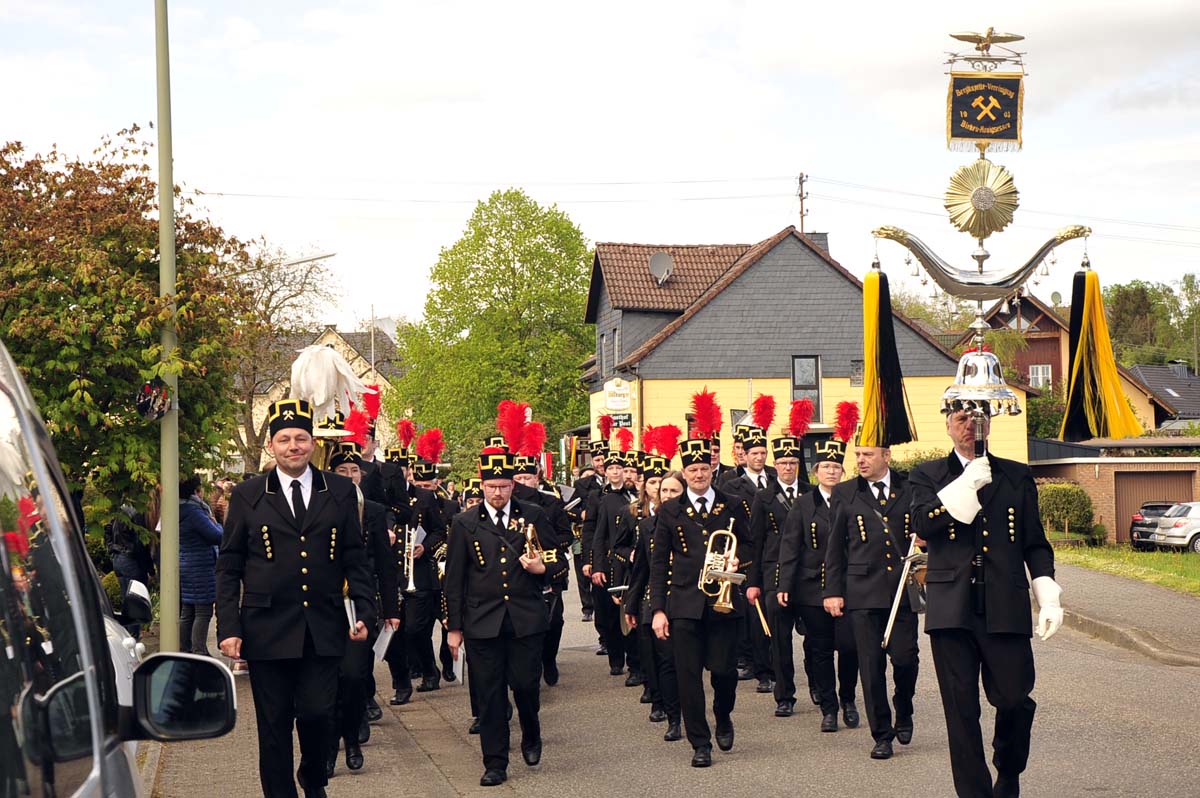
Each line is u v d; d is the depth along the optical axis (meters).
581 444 40.38
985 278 9.32
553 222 60.78
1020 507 7.29
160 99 14.70
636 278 48.62
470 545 9.55
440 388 59.41
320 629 7.67
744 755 9.98
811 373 45.75
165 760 10.05
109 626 5.68
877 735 9.72
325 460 11.73
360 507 7.95
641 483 14.22
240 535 7.68
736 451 16.00
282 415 7.69
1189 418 77.19
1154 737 9.96
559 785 9.20
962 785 7.26
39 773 2.33
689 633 9.72
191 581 14.51
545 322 61.00
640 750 10.39
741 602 9.95
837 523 10.18
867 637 9.87
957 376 7.64
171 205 14.80
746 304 45.66
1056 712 11.07
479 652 9.45
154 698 3.17
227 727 3.20
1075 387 9.68
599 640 17.02
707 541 9.91
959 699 7.27
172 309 14.76
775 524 12.50
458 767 9.98
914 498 7.50
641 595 11.75
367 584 7.91
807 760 9.70
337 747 9.72
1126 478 41.19
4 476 2.56
